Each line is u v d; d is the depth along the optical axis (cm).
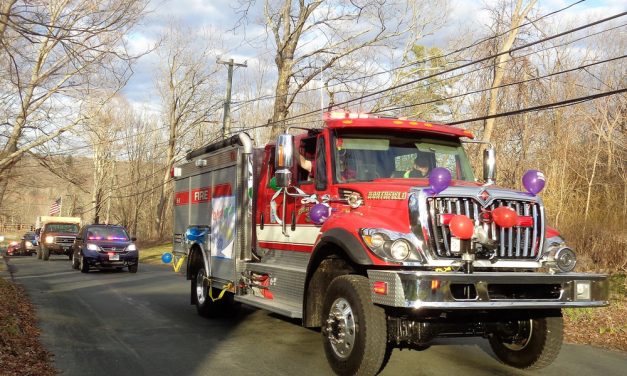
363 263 547
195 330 876
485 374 630
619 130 2277
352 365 562
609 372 658
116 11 1152
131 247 2019
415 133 711
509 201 580
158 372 628
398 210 568
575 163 2236
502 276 530
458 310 568
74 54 1108
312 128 704
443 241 546
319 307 657
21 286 1440
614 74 2339
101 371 629
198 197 1038
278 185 662
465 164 731
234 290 850
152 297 1282
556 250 586
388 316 577
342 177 666
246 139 857
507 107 2503
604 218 1891
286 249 755
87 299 1230
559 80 2352
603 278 575
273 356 705
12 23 932
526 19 2402
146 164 5762
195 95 4575
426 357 701
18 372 597
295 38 2733
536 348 627
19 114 1445
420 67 2673
